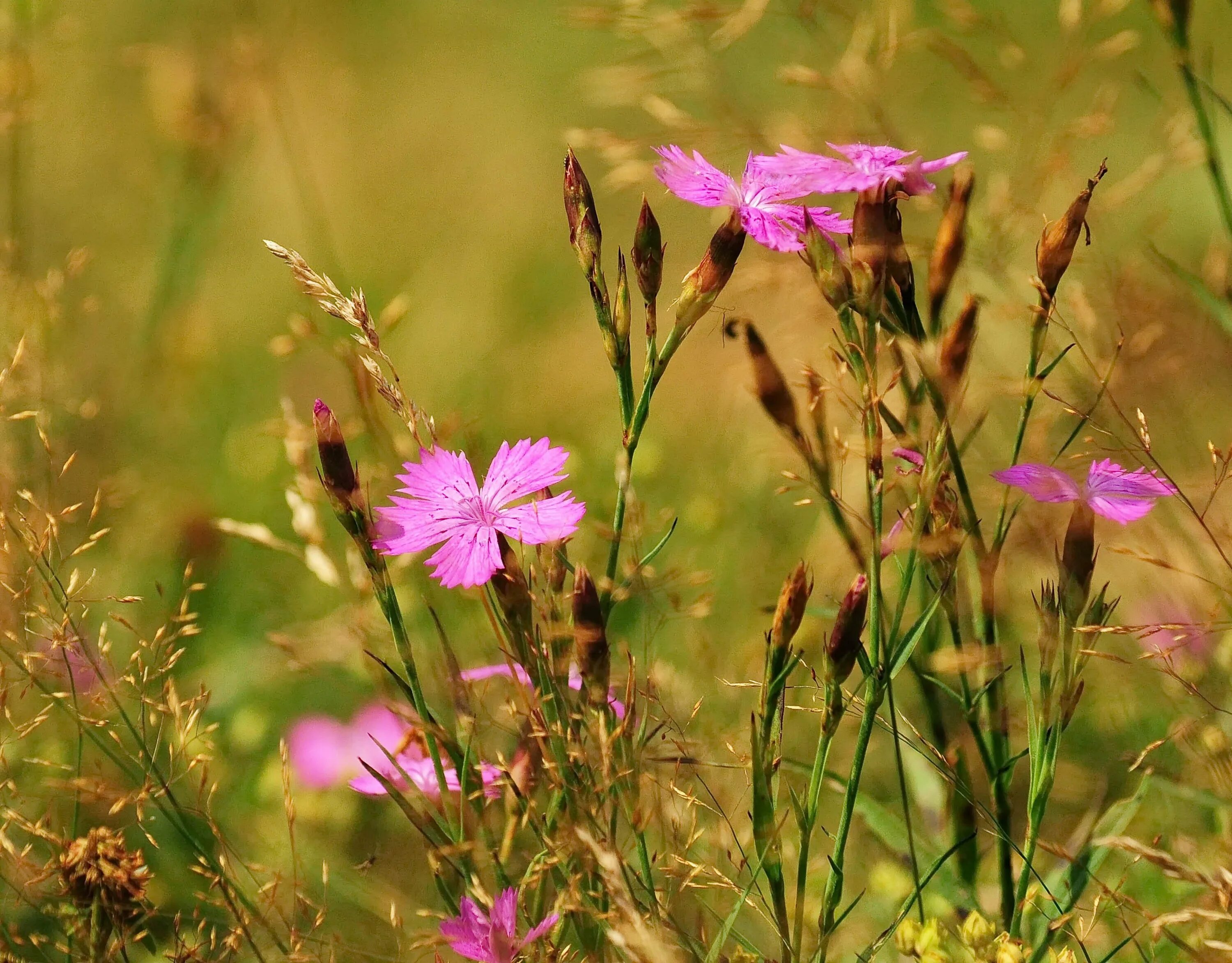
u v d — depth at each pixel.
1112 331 1.02
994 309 1.01
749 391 0.89
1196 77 0.96
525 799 0.88
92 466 1.10
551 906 0.91
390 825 1.01
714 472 1.17
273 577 1.11
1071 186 1.06
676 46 1.08
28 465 1.02
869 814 0.92
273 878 0.97
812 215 0.89
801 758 1.00
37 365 1.02
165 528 1.14
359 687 1.03
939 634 0.93
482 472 0.96
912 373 0.93
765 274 1.01
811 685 1.01
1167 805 0.97
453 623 1.04
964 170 0.90
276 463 1.23
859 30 1.03
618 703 0.90
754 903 0.90
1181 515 0.99
